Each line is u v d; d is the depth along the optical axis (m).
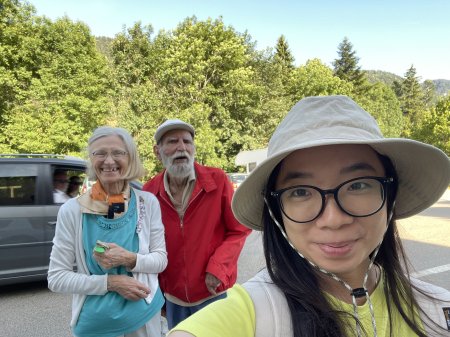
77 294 1.66
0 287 4.45
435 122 25.88
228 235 2.26
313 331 0.74
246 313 0.78
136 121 18.66
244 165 21.00
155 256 1.79
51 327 3.37
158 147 2.37
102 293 1.62
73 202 1.73
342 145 0.78
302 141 0.78
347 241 0.76
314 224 0.78
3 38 15.62
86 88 15.84
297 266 0.85
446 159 0.85
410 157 0.88
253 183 0.89
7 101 15.91
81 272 1.67
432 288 0.96
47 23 16.25
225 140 24.56
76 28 16.67
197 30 24.14
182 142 2.21
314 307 0.77
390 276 0.91
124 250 1.66
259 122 26.86
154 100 19.62
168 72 22.28
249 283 0.87
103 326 1.62
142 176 1.88
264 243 0.90
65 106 15.10
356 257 0.77
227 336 0.75
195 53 23.42
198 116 20.88
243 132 25.42
